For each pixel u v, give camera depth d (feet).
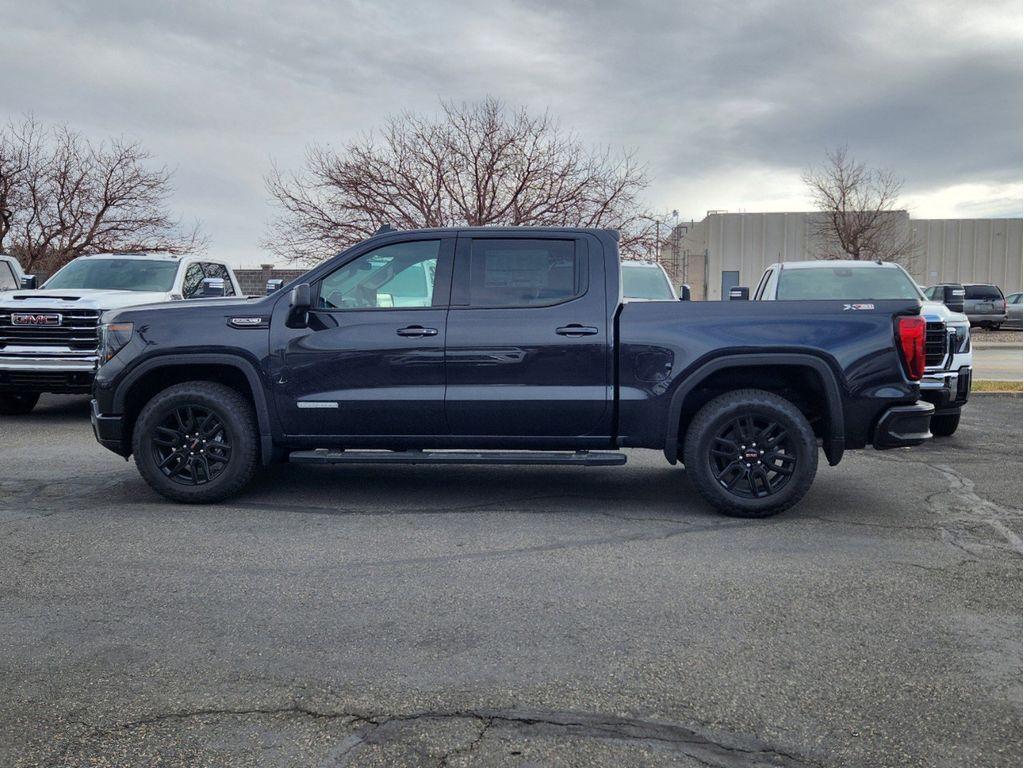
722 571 15.16
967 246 147.23
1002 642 12.06
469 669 11.12
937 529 18.10
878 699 10.34
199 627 12.52
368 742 9.33
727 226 147.13
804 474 18.52
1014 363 65.67
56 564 15.42
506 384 19.25
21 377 32.42
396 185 75.51
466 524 18.34
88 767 8.85
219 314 19.99
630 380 19.02
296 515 19.06
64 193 91.20
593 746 9.26
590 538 17.25
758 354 18.65
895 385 18.66
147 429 19.79
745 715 9.94
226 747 9.23
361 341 19.48
